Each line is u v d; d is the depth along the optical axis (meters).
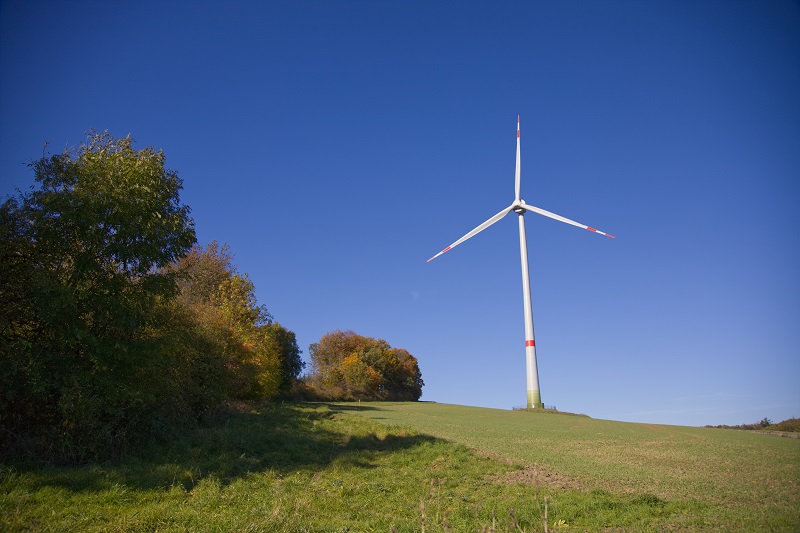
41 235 19.39
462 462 25.05
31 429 17.86
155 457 20.48
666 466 25.36
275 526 13.09
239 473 19.47
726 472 23.56
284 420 35.38
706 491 19.09
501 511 15.66
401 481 20.45
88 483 15.38
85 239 20.31
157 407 24.33
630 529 13.72
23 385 17.58
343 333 117.12
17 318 18.95
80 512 13.09
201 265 59.44
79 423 18.41
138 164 21.70
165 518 13.10
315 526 13.46
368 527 13.79
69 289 18.83
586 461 26.56
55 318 18.77
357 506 16.25
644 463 26.22
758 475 22.75
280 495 16.48
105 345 20.17
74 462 18.14
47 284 18.27
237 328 49.19
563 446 32.44
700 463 26.31
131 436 21.00
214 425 29.88
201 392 29.88
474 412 64.75
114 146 22.28
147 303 22.36
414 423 42.53
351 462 23.14
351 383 98.12
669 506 16.38
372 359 108.50
